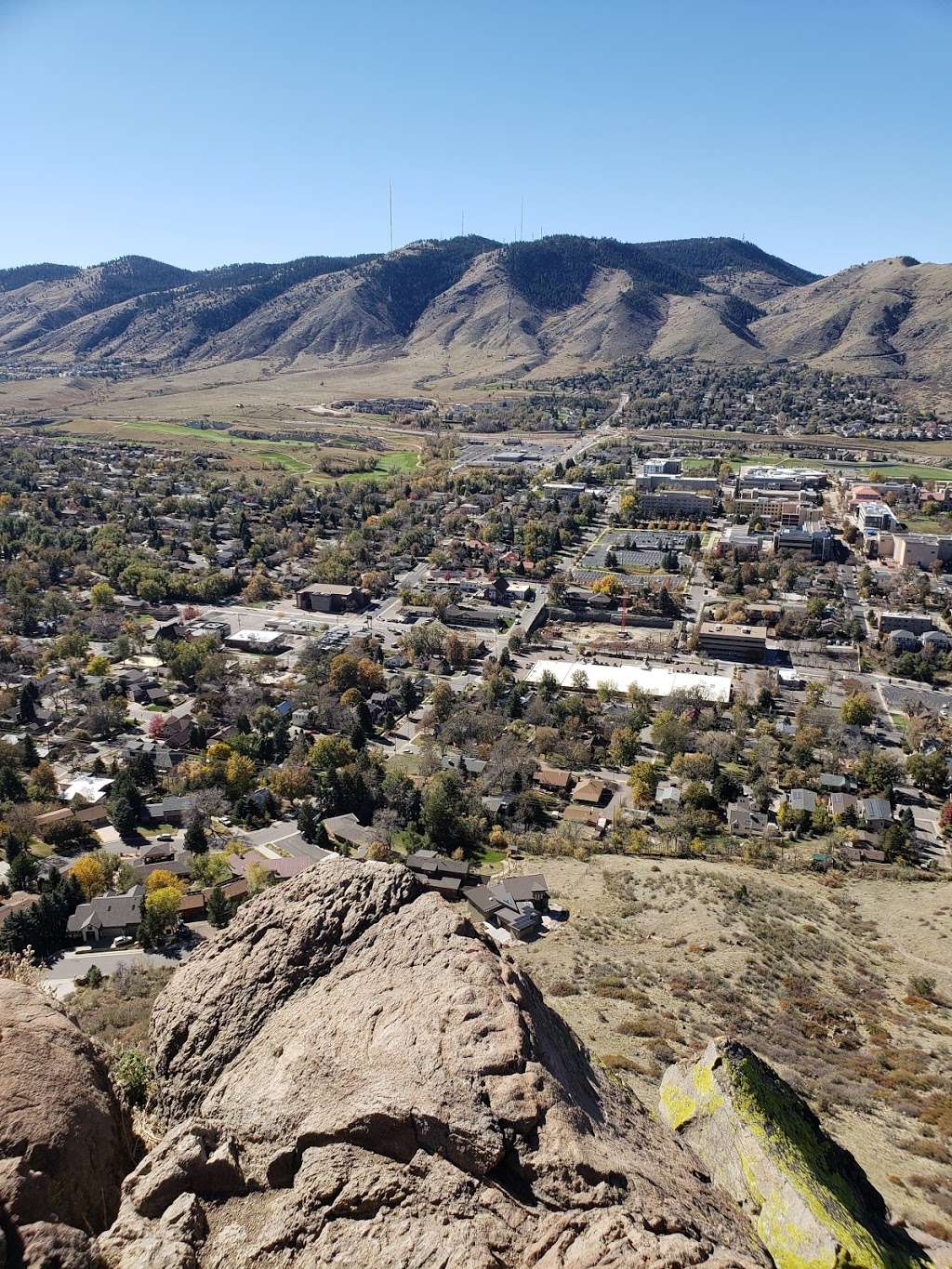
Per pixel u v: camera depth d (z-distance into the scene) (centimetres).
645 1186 1628
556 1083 1719
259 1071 1869
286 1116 1741
